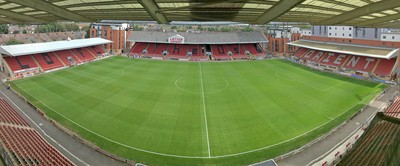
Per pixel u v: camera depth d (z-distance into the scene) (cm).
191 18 1474
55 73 4641
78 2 1080
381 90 3647
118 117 2680
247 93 3534
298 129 2412
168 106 3011
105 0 1039
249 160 1922
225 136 2286
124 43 7519
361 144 1883
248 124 2523
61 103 3088
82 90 3622
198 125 2503
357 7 1221
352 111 2844
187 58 6294
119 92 3534
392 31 6191
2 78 4250
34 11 1256
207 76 4553
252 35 7069
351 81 4194
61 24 13125
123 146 2108
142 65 5472
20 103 3106
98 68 5094
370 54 4462
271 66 5481
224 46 6781
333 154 1972
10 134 2050
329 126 2462
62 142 2145
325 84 4016
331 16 1502
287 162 1886
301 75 4641
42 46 5131
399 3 991
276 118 2666
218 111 2864
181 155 1989
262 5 1134
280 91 3625
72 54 5697
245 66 5497
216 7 1156
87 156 1948
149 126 2473
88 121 2577
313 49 5853
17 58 4641
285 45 7119
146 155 1983
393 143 1659
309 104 3089
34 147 1922
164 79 4300
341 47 5159
